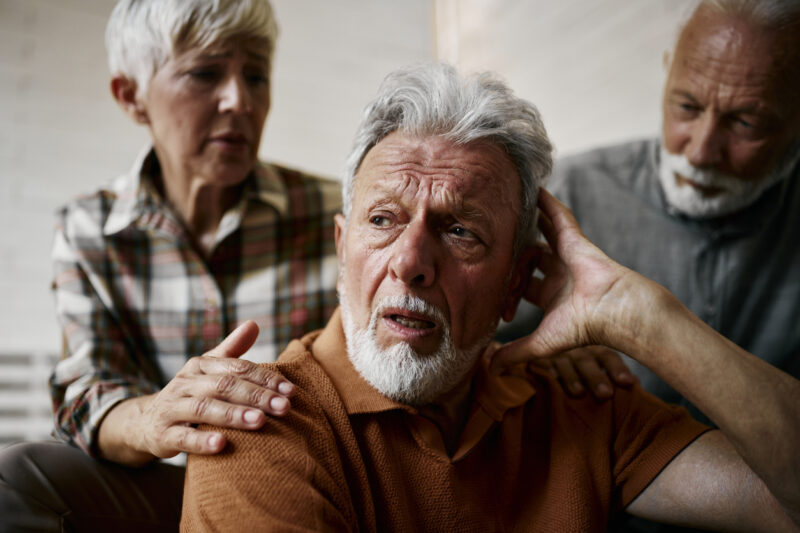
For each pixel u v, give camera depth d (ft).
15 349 7.48
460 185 2.85
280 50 9.73
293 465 2.40
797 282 4.70
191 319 5.05
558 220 3.36
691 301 4.98
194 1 4.22
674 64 4.33
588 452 3.26
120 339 4.89
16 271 7.61
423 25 10.80
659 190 5.16
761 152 4.21
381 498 2.71
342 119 10.09
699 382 2.79
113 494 3.66
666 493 3.17
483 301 2.99
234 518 2.22
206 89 4.47
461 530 2.80
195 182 4.87
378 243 2.89
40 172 7.79
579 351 3.83
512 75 9.43
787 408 2.66
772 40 3.82
